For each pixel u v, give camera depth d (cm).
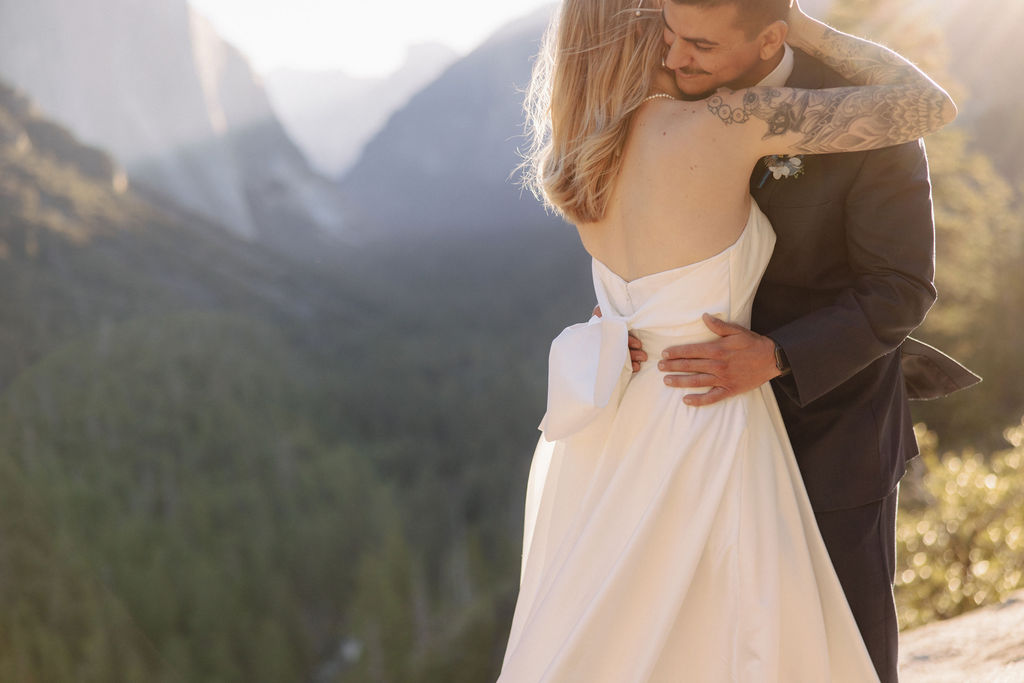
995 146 5500
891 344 128
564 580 129
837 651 129
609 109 126
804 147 120
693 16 114
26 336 7675
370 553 6031
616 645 124
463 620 4850
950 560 462
